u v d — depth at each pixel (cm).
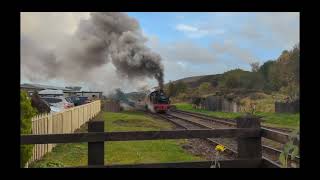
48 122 1205
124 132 489
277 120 2884
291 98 3859
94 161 486
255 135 522
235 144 1507
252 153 524
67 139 482
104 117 3142
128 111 5009
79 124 2072
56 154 1114
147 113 4603
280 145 1470
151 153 1170
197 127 2378
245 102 4897
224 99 5519
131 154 1145
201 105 6556
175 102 8856
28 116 700
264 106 4247
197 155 1173
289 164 597
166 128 2323
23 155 681
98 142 486
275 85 4878
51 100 2530
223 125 2564
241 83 6138
